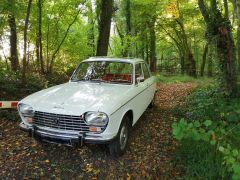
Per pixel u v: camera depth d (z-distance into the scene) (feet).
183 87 43.50
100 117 14.11
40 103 15.31
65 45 47.93
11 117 21.61
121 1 75.00
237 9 24.16
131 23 77.10
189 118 22.13
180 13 69.82
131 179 13.78
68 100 15.38
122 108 15.71
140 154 16.47
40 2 36.47
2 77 29.94
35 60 49.85
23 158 15.52
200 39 83.25
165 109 26.94
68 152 16.42
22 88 28.66
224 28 23.08
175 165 14.93
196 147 15.57
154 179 13.79
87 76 20.02
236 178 8.33
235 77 23.71
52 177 13.79
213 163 13.89
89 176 13.97
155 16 71.67
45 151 16.47
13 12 29.66
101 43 37.37
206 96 26.58
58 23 44.04
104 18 37.11
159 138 19.01
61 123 14.62
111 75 19.90
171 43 94.17
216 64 24.43
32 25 39.75
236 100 22.07
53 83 35.96
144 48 82.02
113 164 15.19
